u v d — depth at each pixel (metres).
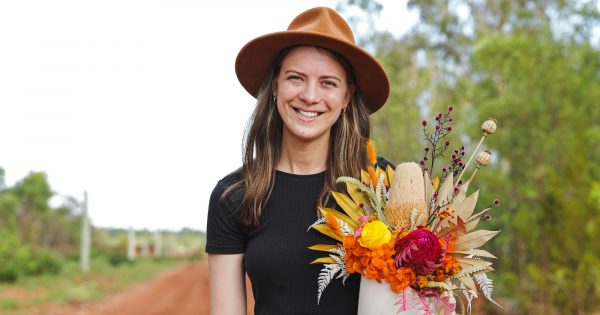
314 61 2.29
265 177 2.39
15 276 22.52
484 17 21.22
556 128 11.62
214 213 2.43
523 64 11.87
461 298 2.10
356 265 2.10
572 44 14.38
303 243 2.31
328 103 2.31
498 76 13.40
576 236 8.74
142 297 18.75
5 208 36.31
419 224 2.12
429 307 2.03
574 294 8.64
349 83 2.44
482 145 12.41
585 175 9.22
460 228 2.02
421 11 22.42
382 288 2.06
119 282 25.17
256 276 2.34
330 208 2.31
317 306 2.28
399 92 16.03
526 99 11.70
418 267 2.02
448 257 2.03
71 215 45.41
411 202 2.13
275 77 2.46
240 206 2.38
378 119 15.67
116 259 40.59
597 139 10.91
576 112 11.62
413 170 2.17
